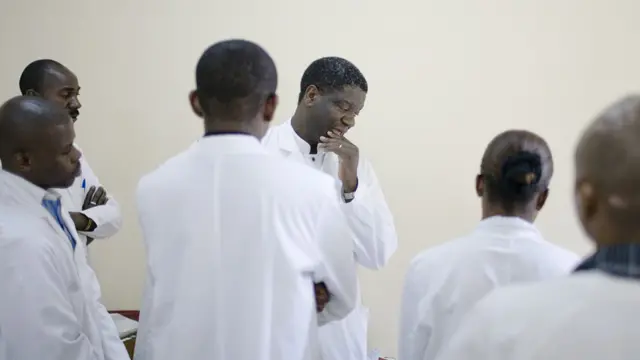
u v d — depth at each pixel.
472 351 0.78
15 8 2.89
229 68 1.21
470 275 1.30
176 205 1.25
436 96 2.84
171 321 1.26
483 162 1.34
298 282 1.25
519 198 1.30
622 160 0.74
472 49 2.80
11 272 1.30
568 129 2.80
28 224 1.36
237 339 1.23
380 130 2.88
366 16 2.83
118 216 2.27
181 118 2.92
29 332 1.30
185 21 2.88
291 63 2.88
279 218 1.24
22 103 1.43
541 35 2.78
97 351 1.50
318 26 2.86
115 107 2.92
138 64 2.91
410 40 2.83
